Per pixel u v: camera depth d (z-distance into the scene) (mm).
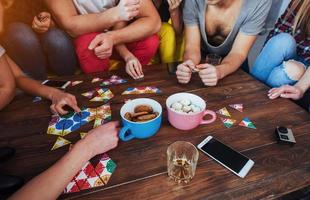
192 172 833
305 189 823
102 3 1943
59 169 772
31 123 1071
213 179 828
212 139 979
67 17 1838
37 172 851
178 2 2033
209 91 1310
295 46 1742
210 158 907
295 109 1183
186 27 1897
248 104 1208
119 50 1843
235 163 880
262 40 2004
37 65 1862
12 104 1196
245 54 1677
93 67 1816
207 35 1923
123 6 1753
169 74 1473
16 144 963
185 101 1063
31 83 1288
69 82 1370
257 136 1014
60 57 1838
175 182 811
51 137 999
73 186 799
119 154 915
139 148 942
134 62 1526
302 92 1466
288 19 1898
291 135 991
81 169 853
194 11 1810
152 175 837
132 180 820
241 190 794
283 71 1620
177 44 2256
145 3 1892
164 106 1176
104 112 1132
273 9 1900
